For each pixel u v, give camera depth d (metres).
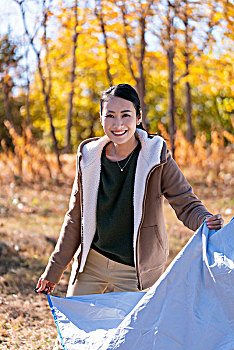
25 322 4.45
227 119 19.08
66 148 16.12
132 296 2.96
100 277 3.17
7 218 8.95
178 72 13.67
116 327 2.83
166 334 2.53
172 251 6.68
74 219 3.17
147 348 2.54
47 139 22.67
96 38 12.68
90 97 21.56
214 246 2.69
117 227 3.02
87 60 14.15
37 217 9.07
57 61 14.82
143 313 2.63
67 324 2.91
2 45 13.59
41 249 6.92
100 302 2.96
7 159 13.22
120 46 13.06
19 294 5.15
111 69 13.65
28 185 11.82
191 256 2.70
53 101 20.80
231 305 2.50
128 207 2.98
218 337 2.46
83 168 3.02
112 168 2.97
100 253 3.12
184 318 2.56
